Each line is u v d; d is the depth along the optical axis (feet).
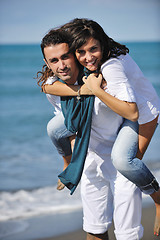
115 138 8.41
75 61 7.61
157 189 8.04
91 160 8.76
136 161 7.74
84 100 7.84
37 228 17.03
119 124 8.13
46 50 7.45
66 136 9.06
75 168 8.41
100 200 9.00
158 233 8.71
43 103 65.41
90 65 7.30
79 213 18.93
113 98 7.17
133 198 8.20
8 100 69.05
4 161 31.68
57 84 8.11
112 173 8.59
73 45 7.14
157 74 101.09
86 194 9.04
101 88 7.38
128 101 7.10
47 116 55.16
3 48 255.91
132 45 282.77
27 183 25.35
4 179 26.40
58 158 32.40
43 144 38.32
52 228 16.98
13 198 22.16
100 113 7.92
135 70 7.76
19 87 82.94
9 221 18.15
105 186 8.94
